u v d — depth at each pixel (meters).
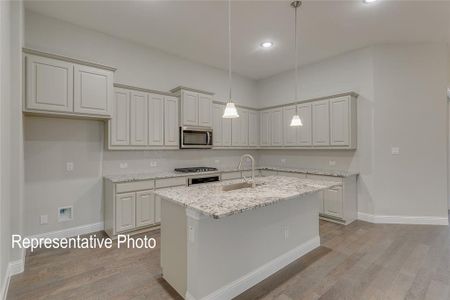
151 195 3.55
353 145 4.06
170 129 4.03
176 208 2.08
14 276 2.32
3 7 1.96
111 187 3.29
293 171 4.55
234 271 2.07
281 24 3.29
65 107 2.90
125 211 3.30
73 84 2.96
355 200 4.11
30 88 2.66
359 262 2.59
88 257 2.72
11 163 2.35
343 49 4.13
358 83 4.13
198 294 1.82
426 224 3.79
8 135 2.23
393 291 2.08
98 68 3.16
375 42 3.86
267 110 5.37
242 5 2.84
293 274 2.38
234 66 4.98
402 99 3.85
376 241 3.14
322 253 2.82
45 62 2.76
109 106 3.26
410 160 3.83
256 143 5.53
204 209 1.69
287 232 2.59
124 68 3.80
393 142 3.88
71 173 3.34
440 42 3.79
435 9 2.92
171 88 4.36
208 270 1.88
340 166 4.38
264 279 2.30
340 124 4.10
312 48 4.09
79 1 2.79
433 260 2.61
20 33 2.42
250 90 5.78
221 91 5.17
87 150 3.47
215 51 4.23
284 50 4.17
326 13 3.02
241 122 5.23
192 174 4.04
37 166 3.09
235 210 1.67
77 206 3.39
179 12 3.01
